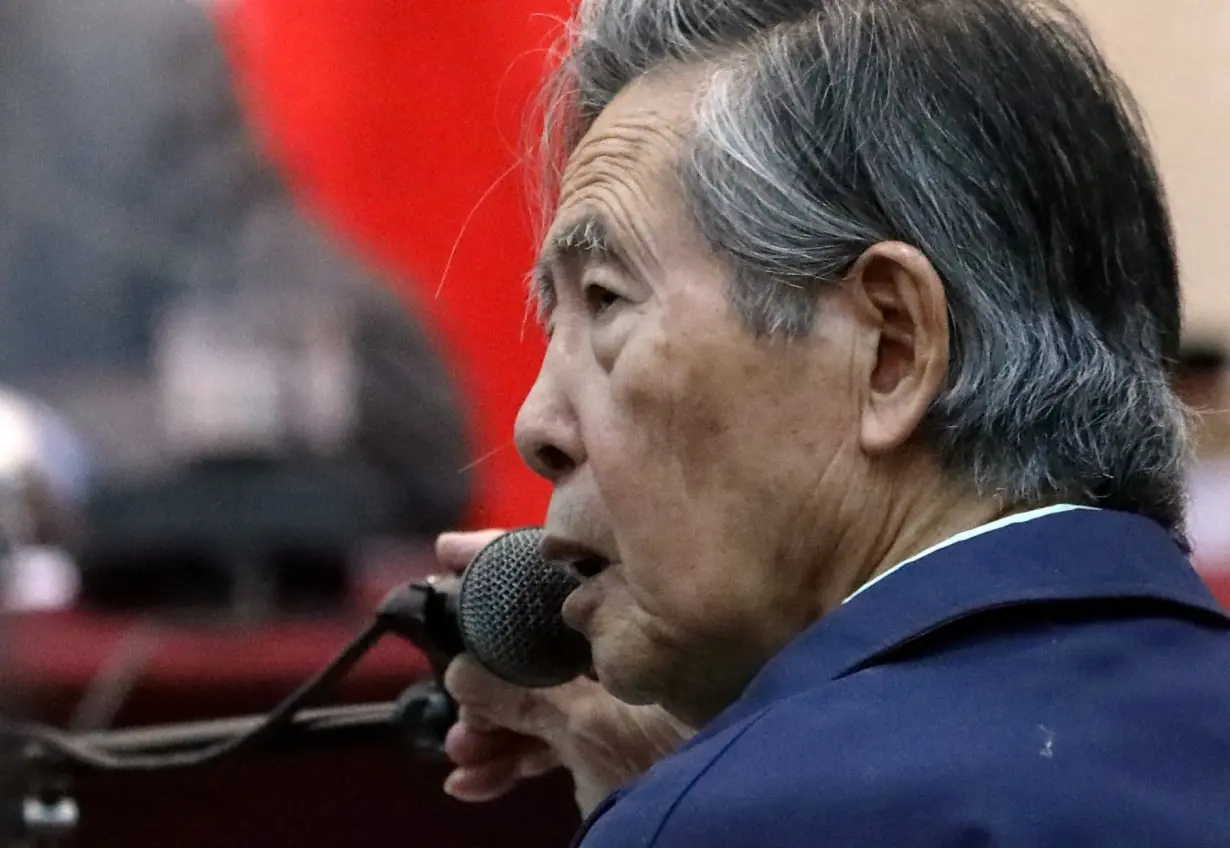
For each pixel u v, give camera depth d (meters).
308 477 6.60
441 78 7.28
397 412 6.75
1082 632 2.59
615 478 2.92
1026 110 2.85
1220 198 8.77
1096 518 2.75
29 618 6.00
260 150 7.25
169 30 7.16
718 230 2.79
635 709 4.02
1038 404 2.77
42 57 7.03
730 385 2.81
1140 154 3.07
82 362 6.75
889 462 2.81
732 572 2.87
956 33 2.88
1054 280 2.84
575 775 4.12
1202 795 2.35
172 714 5.84
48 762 3.99
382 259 7.12
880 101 2.79
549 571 3.62
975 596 2.61
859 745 2.40
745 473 2.83
